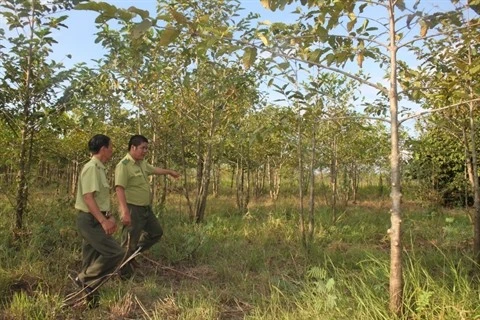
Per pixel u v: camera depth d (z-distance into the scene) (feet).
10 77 17.35
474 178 15.16
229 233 22.39
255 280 14.70
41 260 15.65
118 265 12.82
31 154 18.56
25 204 18.02
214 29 8.63
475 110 15.56
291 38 9.86
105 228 11.91
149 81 21.12
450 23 9.80
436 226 24.95
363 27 10.74
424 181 36.65
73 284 13.48
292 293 12.58
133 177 15.55
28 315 10.92
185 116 24.77
